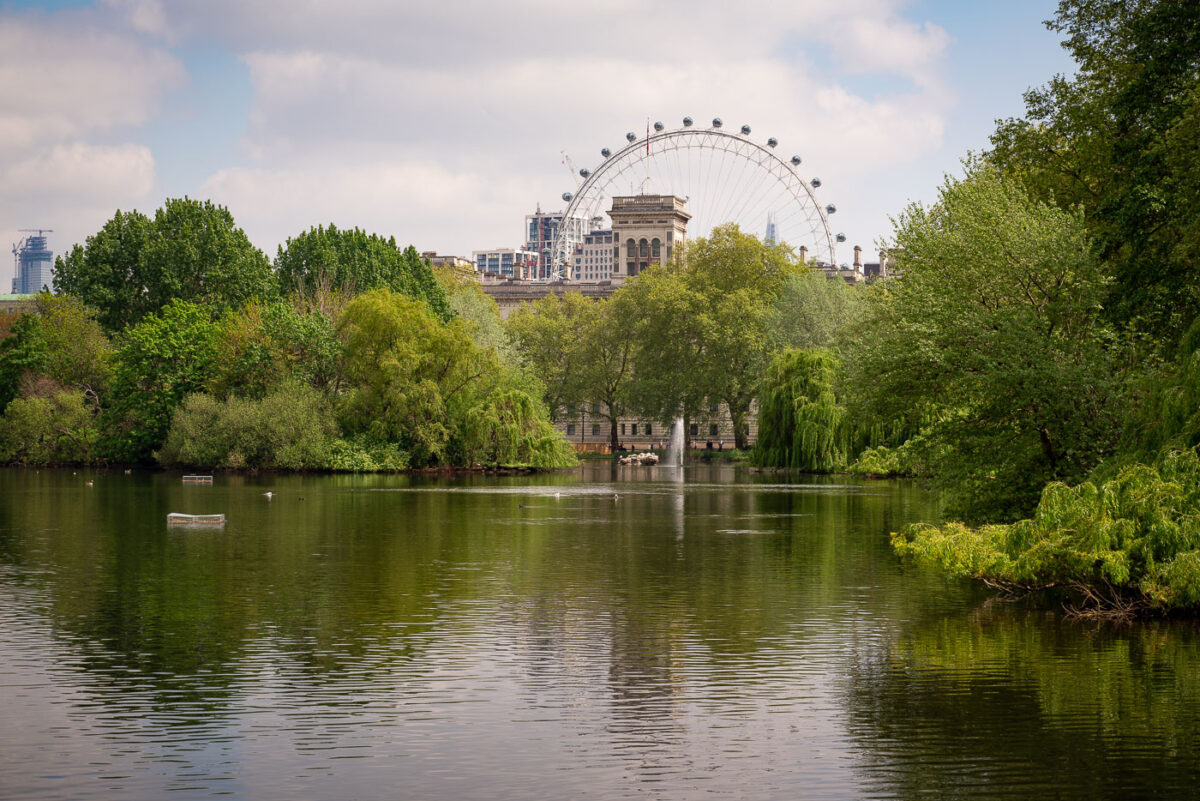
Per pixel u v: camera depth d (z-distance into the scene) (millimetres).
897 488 79938
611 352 166375
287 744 18281
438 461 104938
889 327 46781
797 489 79188
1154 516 28141
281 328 106688
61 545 43531
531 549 42844
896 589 33344
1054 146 57281
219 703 20609
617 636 26594
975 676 22734
